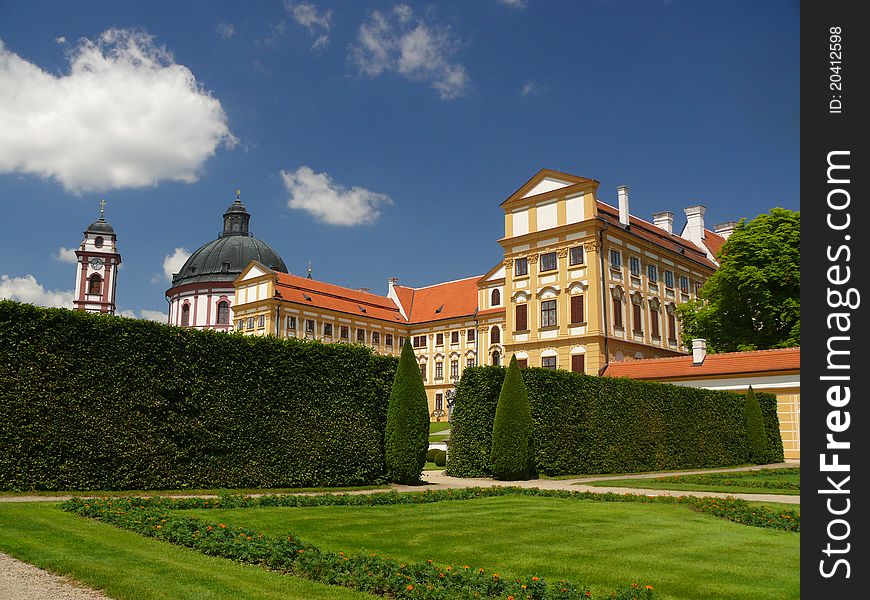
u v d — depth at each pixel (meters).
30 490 14.41
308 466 19.00
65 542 9.12
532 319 45.59
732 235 44.78
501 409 23.30
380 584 7.49
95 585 7.14
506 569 8.71
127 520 10.72
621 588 7.75
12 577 7.40
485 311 69.69
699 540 10.76
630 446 27.70
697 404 31.52
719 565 8.96
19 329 14.74
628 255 46.59
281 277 74.19
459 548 10.02
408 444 20.89
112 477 15.56
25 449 14.48
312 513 13.32
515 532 11.41
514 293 46.97
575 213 44.31
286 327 71.31
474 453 24.38
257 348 18.52
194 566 8.10
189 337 17.28
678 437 30.08
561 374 25.78
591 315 42.62
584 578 8.28
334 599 6.95
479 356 69.56
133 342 16.31
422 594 7.08
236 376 17.97
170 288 90.38
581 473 25.55
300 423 19.06
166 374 16.73
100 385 15.66
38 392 14.79
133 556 8.48
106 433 15.59
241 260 91.12
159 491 15.96
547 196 45.91
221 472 17.30
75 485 15.01
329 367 20.08
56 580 7.35
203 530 9.93
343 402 20.20
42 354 14.95
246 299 74.12
